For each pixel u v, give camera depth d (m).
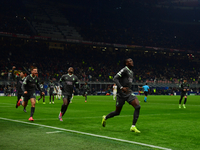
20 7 56.75
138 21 72.00
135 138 5.57
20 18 54.62
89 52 59.56
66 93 8.48
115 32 65.06
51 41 52.19
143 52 67.19
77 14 65.62
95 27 65.12
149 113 12.08
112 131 6.46
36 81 8.68
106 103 20.84
